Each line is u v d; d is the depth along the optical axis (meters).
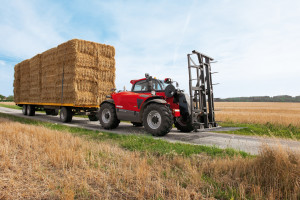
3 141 4.93
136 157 3.99
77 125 9.73
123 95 7.90
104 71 10.73
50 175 2.98
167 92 6.95
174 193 2.48
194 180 2.83
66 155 3.69
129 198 2.37
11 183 2.67
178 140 6.14
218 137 6.84
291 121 11.80
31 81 13.96
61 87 10.65
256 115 15.85
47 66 12.02
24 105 15.45
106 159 3.77
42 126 8.20
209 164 3.48
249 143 5.83
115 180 2.79
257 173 2.87
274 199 2.27
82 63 9.87
